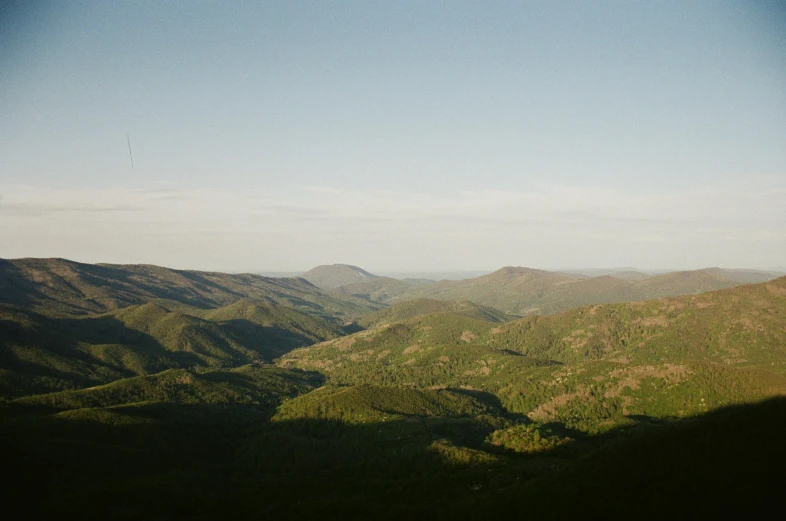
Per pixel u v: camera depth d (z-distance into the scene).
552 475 146.38
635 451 139.38
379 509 154.88
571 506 127.19
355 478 188.62
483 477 169.38
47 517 151.50
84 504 158.75
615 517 119.19
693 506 114.38
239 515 166.12
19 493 162.12
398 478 185.50
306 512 158.38
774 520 104.06
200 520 162.12
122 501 165.00
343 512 155.88
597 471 137.88
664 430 146.88
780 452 121.94
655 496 120.94
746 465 120.88
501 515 134.00
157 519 158.88
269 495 179.88
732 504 111.00
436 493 162.88
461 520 139.62
